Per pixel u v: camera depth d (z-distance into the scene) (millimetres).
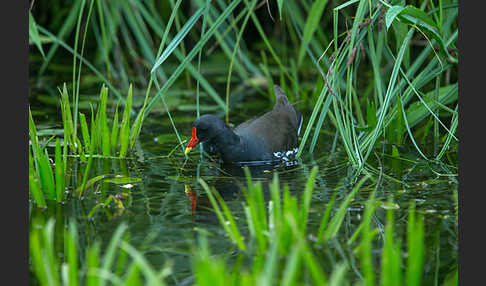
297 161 11586
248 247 7602
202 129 11539
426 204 9055
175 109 14961
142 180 10367
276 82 17016
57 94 15680
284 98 13500
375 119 11094
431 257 7383
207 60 18969
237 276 6816
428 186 9875
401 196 9438
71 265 6129
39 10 18906
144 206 9094
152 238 7922
